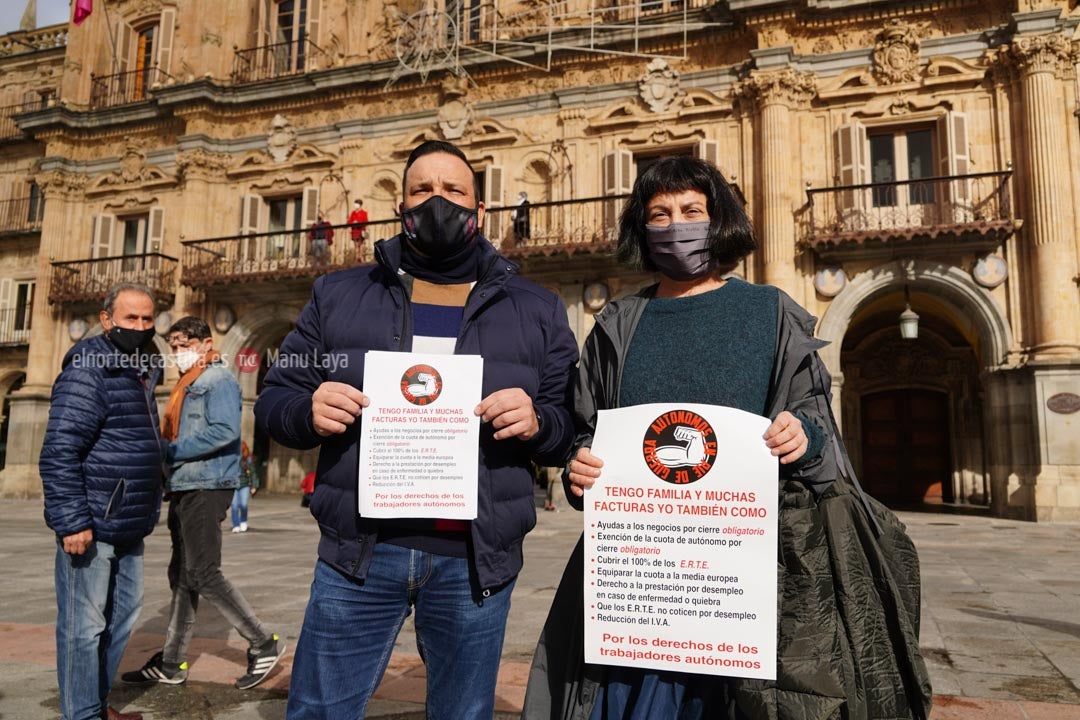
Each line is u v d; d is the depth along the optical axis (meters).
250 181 21.95
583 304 18.22
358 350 2.09
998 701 3.54
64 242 23.52
